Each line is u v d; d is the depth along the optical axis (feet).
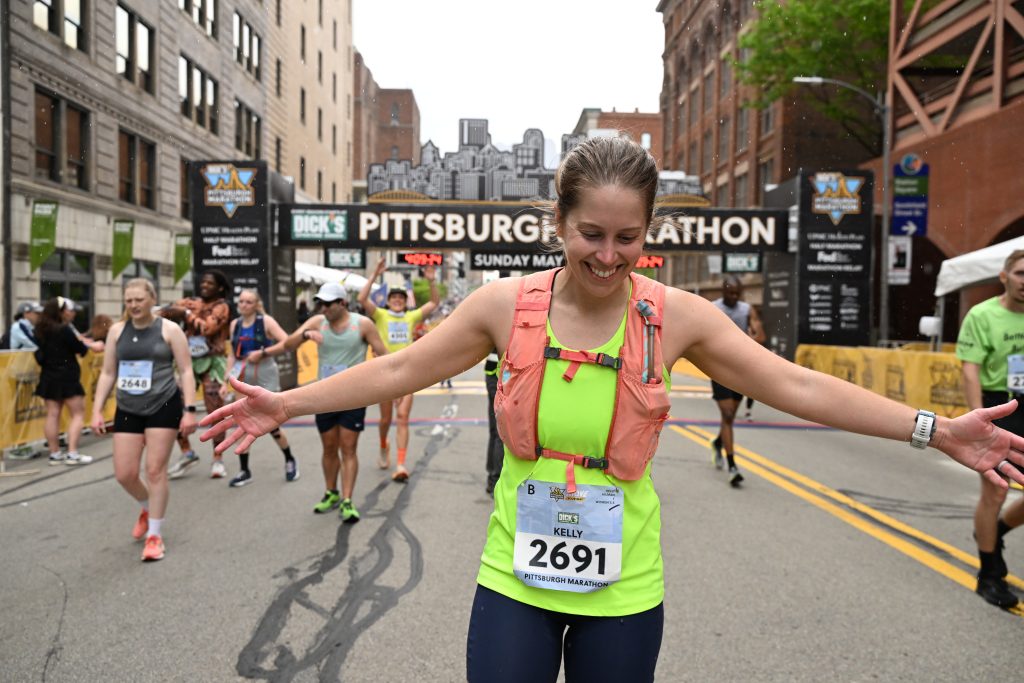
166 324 15.07
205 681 9.78
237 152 88.74
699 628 11.46
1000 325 12.42
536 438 5.16
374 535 16.43
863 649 10.75
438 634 11.22
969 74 61.05
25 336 27.07
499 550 5.37
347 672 10.02
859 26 81.56
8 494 20.62
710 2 114.52
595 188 4.67
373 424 34.06
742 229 51.11
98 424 15.12
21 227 50.03
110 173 61.21
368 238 48.91
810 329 50.65
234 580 13.56
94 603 12.43
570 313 5.20
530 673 5.10
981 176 57.67
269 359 22.08
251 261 47.96
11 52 48.78
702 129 119.34
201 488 21.25
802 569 14.23
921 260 80.02
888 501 19.93
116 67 61.52
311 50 120.98
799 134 92.12
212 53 80.33
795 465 25.09
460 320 5.52
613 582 5.12
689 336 5.29
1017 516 12.36
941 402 34.37
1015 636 11.20
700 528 17.11
